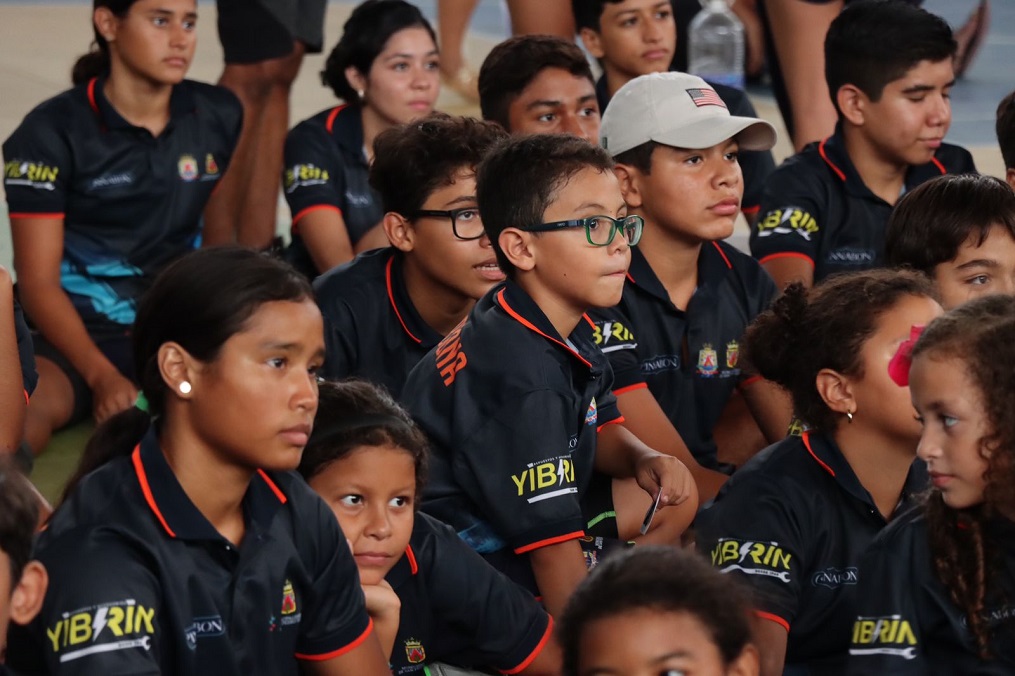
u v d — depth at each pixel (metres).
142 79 11.91
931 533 6.43
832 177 11.51
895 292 7.25
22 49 24.48
